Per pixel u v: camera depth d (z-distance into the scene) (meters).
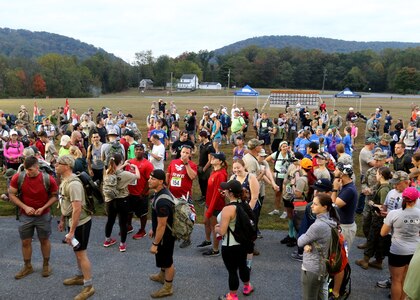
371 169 7.65
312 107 33.03
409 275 3.49
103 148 9.59
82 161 8.07
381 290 6.00
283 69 145.00
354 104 55.34
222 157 6.91
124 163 7.71
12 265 6.61
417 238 5.16
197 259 7.00
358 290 5.98
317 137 13.43
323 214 4.70
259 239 8.01
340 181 6.28
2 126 13.87
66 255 7.04
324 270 4.59
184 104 53.62
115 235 8.07
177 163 7.71
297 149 12.17
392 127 27.77
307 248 4.68
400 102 62.47
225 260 5.34
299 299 5.66
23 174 5.96
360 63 145.50
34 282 6.04
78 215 5.43
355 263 6.94
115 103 56.44
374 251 6.66
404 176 5.81
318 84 144.75
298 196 7.06
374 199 6.53
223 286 6.04
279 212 9.67
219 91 123.25
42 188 5.98
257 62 146.12
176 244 7.66
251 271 6.55
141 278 6.24
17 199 5.96
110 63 144.50
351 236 5.89
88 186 5.66
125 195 7.12
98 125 15.54
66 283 5.95
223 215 5.21
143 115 35.69
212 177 6.95
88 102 59.03
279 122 20.06
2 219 8.84
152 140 9.83
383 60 143.62
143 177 7.70
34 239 7.79
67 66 127.75
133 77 148.50
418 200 5.57
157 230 5.38
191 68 157.88
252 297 5.70
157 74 153.00
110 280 6.14
